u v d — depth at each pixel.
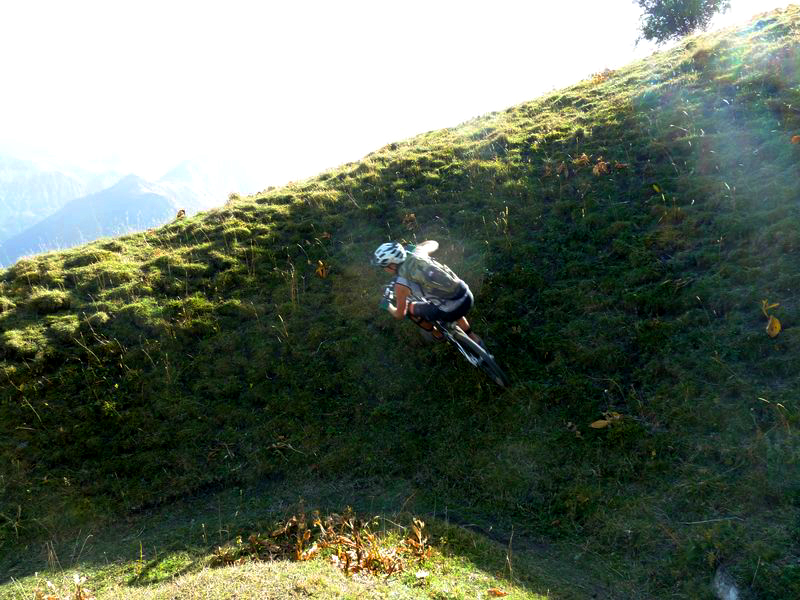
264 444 6.36
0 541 5.64
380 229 8.81
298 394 6.77
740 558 4.23
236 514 5.68
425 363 6.84
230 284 8.30
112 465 6.24
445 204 8.90
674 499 4.85
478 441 5.95
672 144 8.41
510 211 8.41
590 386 6.04
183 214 10.69
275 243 9.00
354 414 6.54
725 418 5.21
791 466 4.64
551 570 4.66
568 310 6.85
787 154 7.30
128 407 6.79
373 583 4.12
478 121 11.77
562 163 8.78
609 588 4.44
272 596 3.83
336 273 8.23
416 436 6.20
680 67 10.33
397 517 5.33
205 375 7.10
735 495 4.68
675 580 4.35
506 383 6.27
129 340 7.52
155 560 5.19
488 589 4.32
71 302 8.12
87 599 4.68
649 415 5.55
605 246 7.47
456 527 5.13
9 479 6.14
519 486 5.45
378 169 10.35
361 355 7.07
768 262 6.28
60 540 5.63
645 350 6.12
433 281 5.65
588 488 5.21
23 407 6.78
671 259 6.91
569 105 10.85
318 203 9.66
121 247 9.55
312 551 4.80
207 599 3.90
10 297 8.36
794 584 3.94
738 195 7.17
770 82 8.68
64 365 7.23
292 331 7.49
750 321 5.86
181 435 6.47
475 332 6.92
